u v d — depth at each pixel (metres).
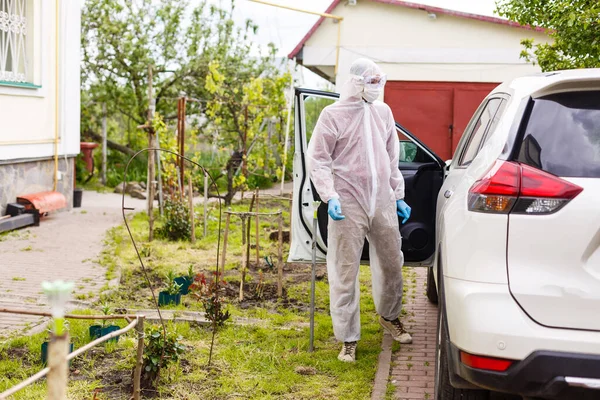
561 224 3.15
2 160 10.22
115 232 10.23
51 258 8.47
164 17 18.06
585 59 7.08
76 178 17.64
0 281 7.25
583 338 3.06
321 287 7.24
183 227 9.87
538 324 3.13
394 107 14.62
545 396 3.10
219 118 13.94
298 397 4.43
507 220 3.22
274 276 7.70
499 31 14.12
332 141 4.87
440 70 14.39
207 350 5.22
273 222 11.50
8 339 5.25
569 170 3.21
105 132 17.89
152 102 10.83
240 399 4.38
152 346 4.50
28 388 4.36
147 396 4.39
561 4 6.88
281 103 13.88
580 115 3.32
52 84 11.77
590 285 3.11
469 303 3.23
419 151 5.72
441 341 3.82
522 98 3.51
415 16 14.32
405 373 4.86
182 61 18.53
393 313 5.41
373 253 5.23
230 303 6.61
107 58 18.22
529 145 3.31
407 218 5.22
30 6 11.03
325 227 5.50
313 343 5.40
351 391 4.54
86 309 6.07
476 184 3.40
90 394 4.32
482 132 4.42
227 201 13.57
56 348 2.36
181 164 10.68
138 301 6.60
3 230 9.92
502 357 3.13
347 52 14.56
